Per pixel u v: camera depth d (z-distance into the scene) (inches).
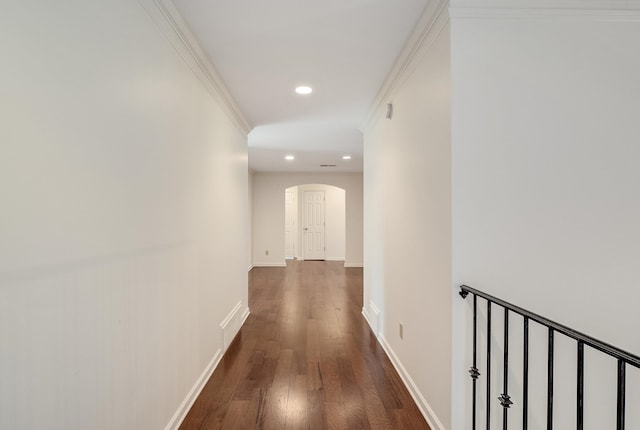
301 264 397.4
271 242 375.2
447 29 75.4
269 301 219.6
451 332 73.9
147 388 69.8
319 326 167.5
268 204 374.0
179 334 87.0
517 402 73.8
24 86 39.3
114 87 57.2
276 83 123.1
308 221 450.6
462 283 73.6
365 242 179.3
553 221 74.4
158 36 73.5
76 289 48.2
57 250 44.4
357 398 99.8
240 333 157.1
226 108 132.3
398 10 81.1
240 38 93.0
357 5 79.0
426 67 88.0
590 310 74.4
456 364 73.6
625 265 74.5
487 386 67.1
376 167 149.6
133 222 63.6
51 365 43.7
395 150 117.8
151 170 70.6
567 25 74.9
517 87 74.4
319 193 450.9
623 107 74.8
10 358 37.8
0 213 36.4
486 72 74.1
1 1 36.4
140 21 65.8
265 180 374.3
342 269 357.4
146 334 69.2
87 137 50.3
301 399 99.2
